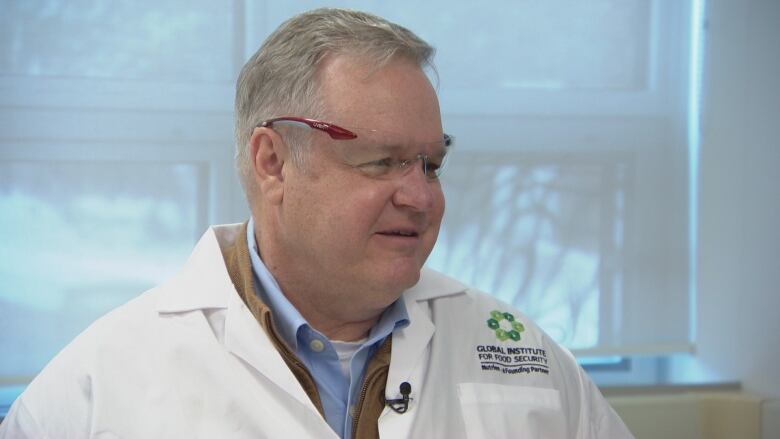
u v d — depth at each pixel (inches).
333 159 39.8
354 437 42.7
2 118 66.5
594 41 78.8
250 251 46.4
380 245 40.6
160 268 70.5
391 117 39.7
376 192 39.6
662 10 80.0
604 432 50.8
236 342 43.1
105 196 68.9
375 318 45.7
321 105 40.2
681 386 81.0
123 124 69.1
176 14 70.0
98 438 40.5
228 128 71.7
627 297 80.1
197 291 45.9
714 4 80.4
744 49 81.0
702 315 81.7
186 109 70.6
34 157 67.2
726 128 81.4
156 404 41.6
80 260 68.5
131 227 69.7
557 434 47.0
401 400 43.5
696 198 81.4
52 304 68.0
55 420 41.9
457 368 47.4
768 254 81.2
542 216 77.8
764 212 81.4
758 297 81.4
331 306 43.4
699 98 81.0
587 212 79.0
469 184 76.0
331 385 44.2
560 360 51.6
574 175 78.6
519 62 77.2
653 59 80.1
